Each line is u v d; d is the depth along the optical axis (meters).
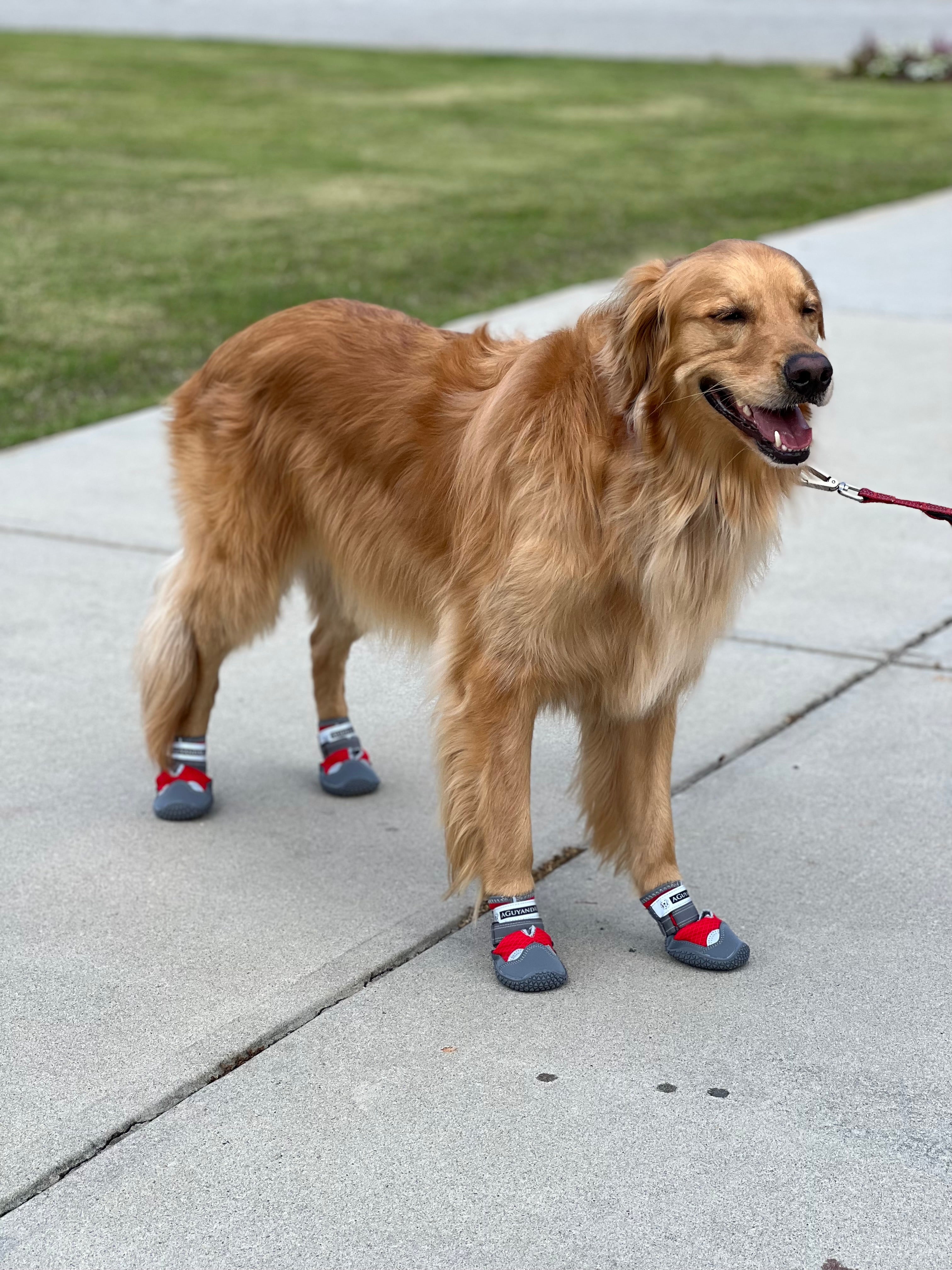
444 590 2.14
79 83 10.95
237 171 7.87
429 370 2.21
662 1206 1.71
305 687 2.79
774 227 6.78
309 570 2.41
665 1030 1.95
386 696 2.76
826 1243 1.67
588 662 2.03
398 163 8.30
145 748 2.53
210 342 4.79
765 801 2.42
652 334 1.93
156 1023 1.95
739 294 1.88
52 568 3.16
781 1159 1.76
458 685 2.08
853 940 2.12
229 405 2.34
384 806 2.44
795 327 1.88
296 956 2.07
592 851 2.21
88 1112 1.81
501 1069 1.89
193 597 2.36
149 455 3.83
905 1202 1.72
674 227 6.66
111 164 7.94
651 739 2.09
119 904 2.17
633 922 2.17
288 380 2.29
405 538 2.20
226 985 2.01
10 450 3.86
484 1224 1.69
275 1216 1.70
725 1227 1.69
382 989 2.02
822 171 8.51
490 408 2.07
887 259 6.07
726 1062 1.90
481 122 9.97
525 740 2.05
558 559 1.97
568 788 2.43
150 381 4.46
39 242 6.09
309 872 2.26
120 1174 1.74
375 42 15.72
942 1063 1.90
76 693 2.70
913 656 2.85
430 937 2.12
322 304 2.36
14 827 2.33
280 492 2.33
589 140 9.39
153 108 9.98
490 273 5.63
